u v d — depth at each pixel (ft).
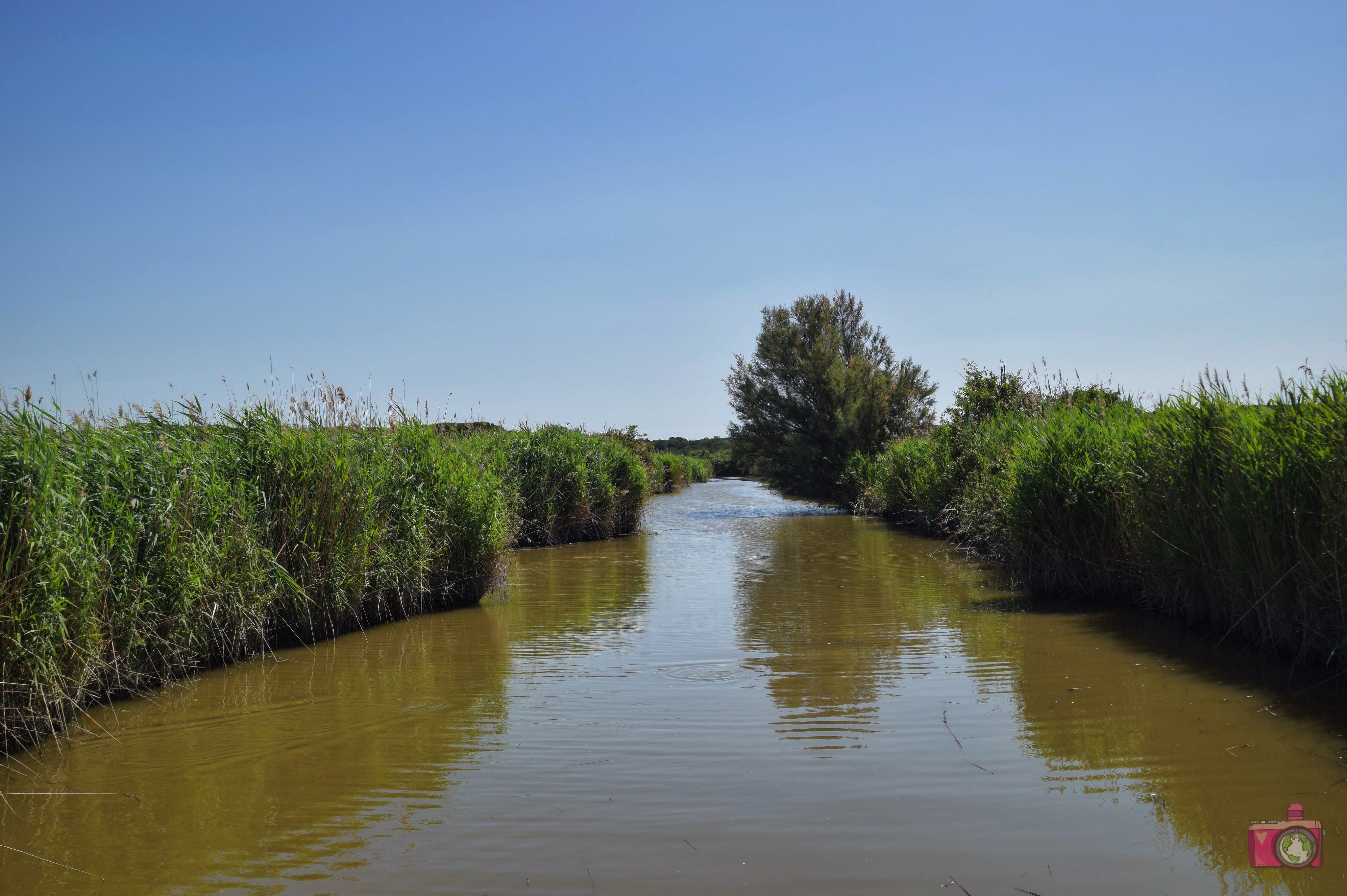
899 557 42.60
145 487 20.89
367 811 13.07
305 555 25.14
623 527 59.41
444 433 36.50
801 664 21.27
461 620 28.50
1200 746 14.75
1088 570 28.55
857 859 11.11
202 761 15.44
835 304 94.43
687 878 10.70
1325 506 17.76
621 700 18.57
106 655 19.20
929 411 80.69
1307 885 10.18
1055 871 10.69
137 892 10.76
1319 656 18.89
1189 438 22.47
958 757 14.66
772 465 88.17
